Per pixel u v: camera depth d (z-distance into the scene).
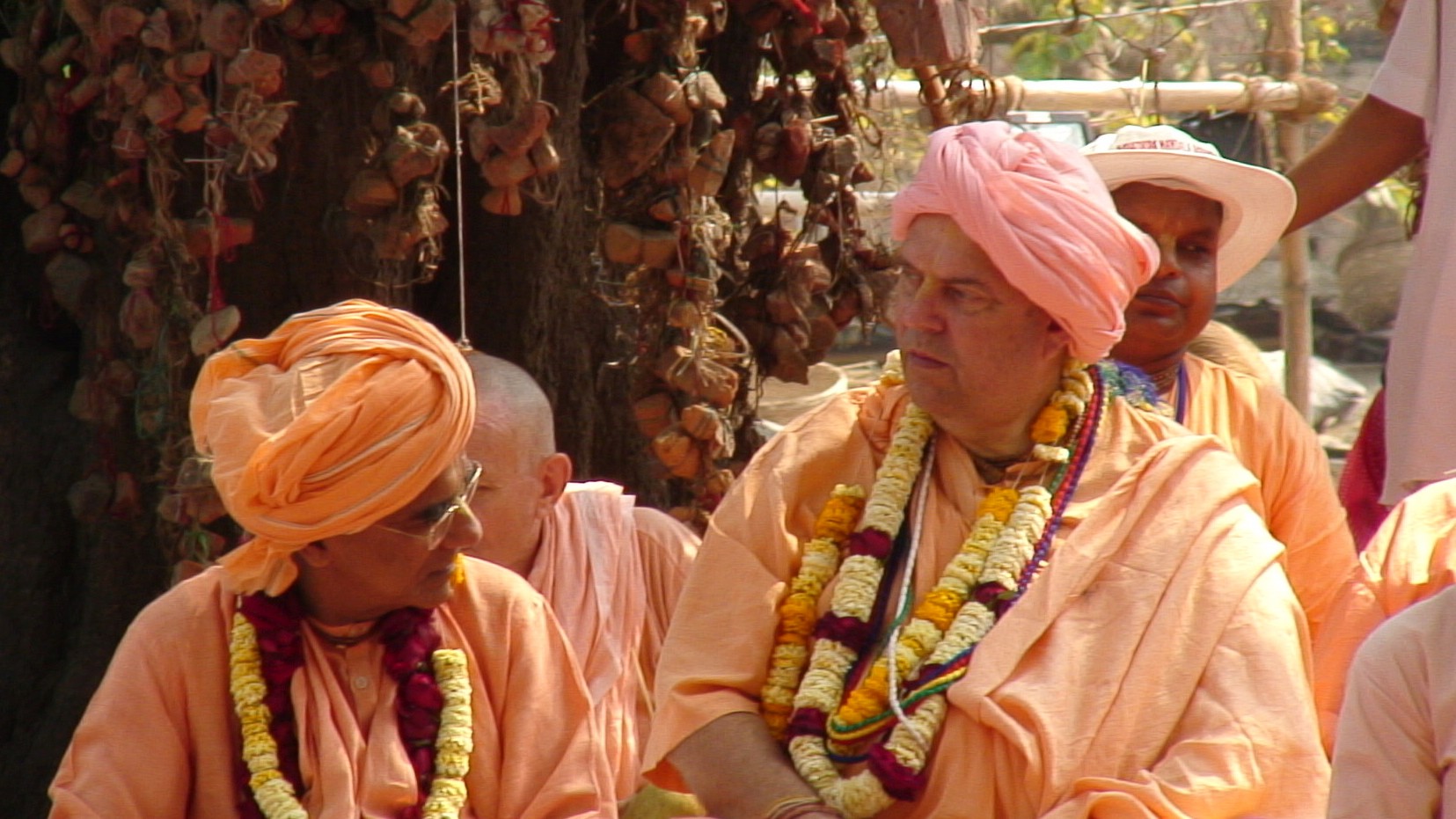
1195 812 9.30
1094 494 10.38
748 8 15.59
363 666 10.37
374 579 10.05
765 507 10.81
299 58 14.11
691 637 10.66
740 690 10.48
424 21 13.48
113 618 16.53
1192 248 12.95
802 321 15.98
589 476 17.69
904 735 9.89
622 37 16.36
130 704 10.01
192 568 13.84
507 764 10.39
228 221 13.86
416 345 10.00
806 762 10.02
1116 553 10.09
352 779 9.99
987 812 9.78
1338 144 17.58
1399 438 16.03
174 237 13.87
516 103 13.85
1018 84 22.02
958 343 10.11
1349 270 37.44
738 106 16.14
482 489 13.18
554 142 15.67
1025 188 9.84
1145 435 10.55
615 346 17.67
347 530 9.77
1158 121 21.95
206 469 13.72
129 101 13.43
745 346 15.68
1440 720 8.80
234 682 10.12
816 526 10.76
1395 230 37.31
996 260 9.84
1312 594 12.74
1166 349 12.79
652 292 15.25
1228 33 28.77
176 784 10.04
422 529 9.99
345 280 16.02
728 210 16.39
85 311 15.59
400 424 9.73
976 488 10.61
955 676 9.98
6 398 16.91
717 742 10.27
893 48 15.84
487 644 10.57
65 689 16.59
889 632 10.43
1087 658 9.83
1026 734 9.62
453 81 13.98
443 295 16.97
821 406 11.29
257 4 13.06
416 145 13.86
